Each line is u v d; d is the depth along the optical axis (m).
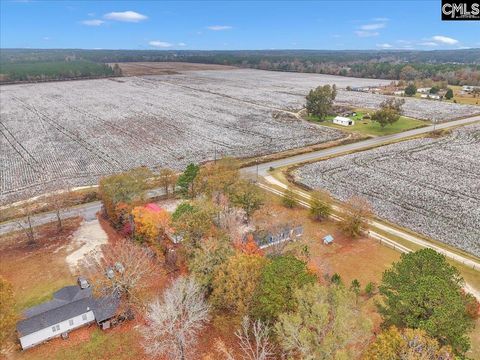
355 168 81.31
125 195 53.69
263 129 116.50
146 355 32.12
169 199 64.12
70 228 55.16
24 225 55.78
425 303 26.11
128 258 38.69
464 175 76.88
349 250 48.78
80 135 110.38
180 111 145.25
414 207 62.84
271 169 79.88
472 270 44.50
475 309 33.62
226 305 32.53
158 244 45.84
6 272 44.34
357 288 37.56
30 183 74.75
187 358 31.19
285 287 28.55
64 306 35.41
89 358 32.12
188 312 31.16
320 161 86.12
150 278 41.75
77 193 68.12
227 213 46.47
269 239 45.12
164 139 106.06
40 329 33.22
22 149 97.19
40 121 128.25
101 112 143.38
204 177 58.31
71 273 43.97
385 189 70.25
